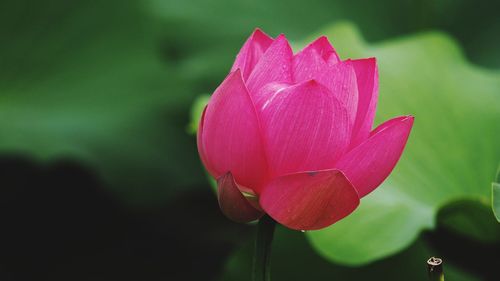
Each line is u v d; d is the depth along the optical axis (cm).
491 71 215
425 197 154
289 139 123
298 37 222
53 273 217
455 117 160
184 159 212
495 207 137
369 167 124
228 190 123
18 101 216
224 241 221
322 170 123
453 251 156
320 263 155
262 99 123
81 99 219
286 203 123
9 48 221
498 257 153
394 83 163
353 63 126
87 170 220
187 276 216
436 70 164
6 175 221
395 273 154
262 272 126
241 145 123
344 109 122
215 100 123
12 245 219
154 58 222
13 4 220
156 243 221
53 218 222
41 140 206
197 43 222
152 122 214
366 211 151
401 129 123
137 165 207
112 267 218
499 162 157
